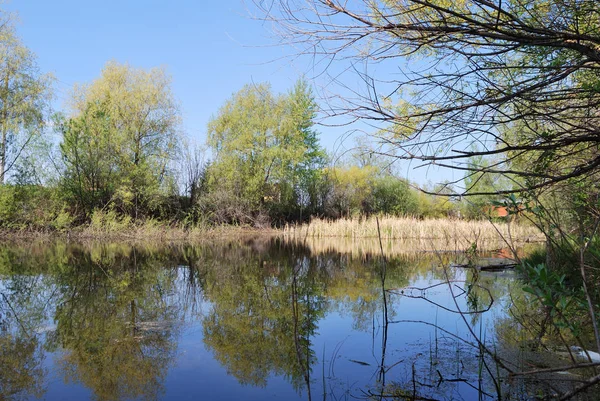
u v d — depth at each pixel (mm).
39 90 20297
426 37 2184
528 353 3924
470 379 3477
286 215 28594
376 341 4555
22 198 18938
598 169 2889
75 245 15711
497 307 5809
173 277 8781
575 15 2312
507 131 2912
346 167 29891
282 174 26609
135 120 23250
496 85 2359
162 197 22078
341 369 3816
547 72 2457
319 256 13031
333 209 28828
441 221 20500
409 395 3223
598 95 2545
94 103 20828
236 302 6477
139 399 3266
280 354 4246
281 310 5980
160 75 23984
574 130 2578
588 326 4266
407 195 30016
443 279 8336
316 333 4898
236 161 26578
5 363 4016
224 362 4043
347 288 7555
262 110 27219
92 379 3645
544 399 3010
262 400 3223
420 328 4992
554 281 2383
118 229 19625
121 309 6027
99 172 20500
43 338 4750
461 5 2580
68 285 7766
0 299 6578
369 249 15422
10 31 20094
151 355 4246
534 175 2330
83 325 5242
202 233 21875
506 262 10438
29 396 3318
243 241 19688
